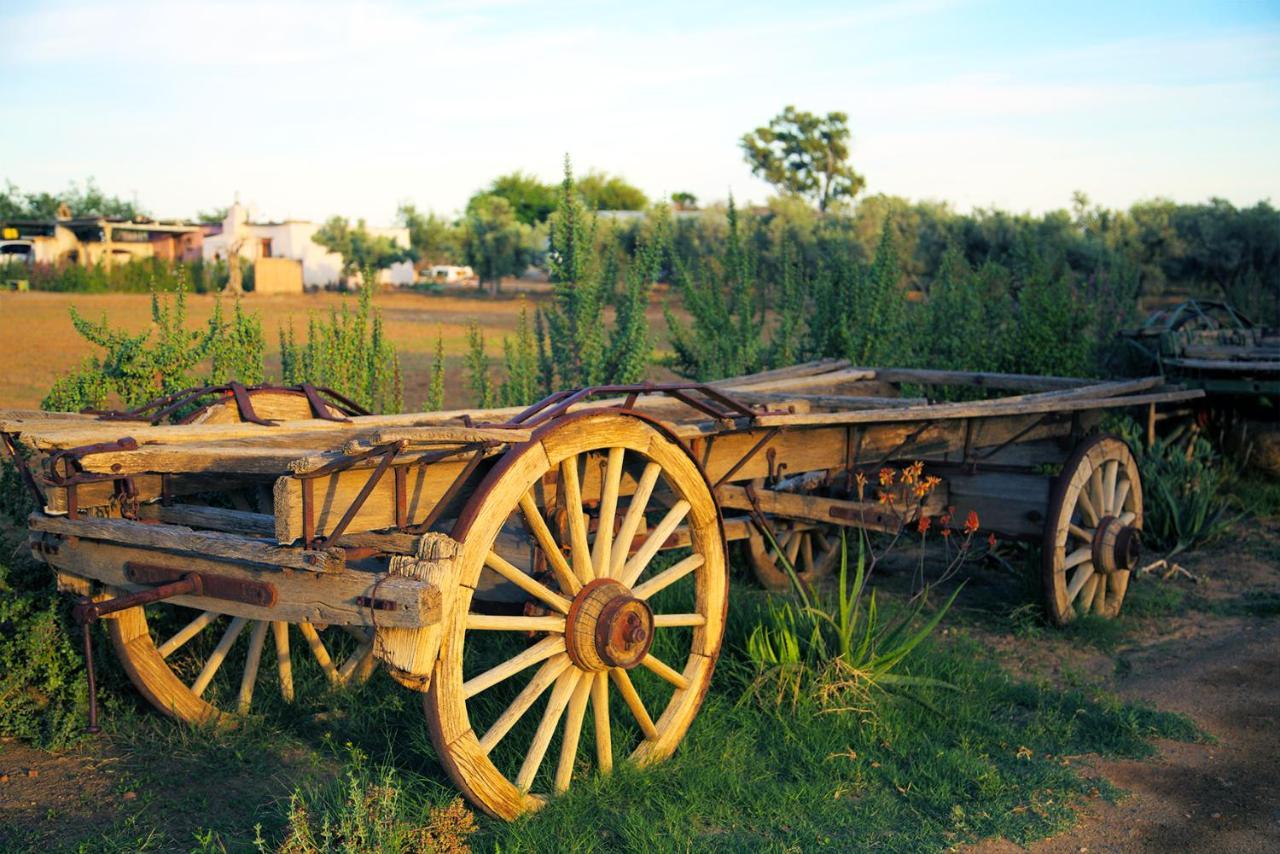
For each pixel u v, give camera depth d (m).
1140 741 5.08
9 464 5.38
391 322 33.12
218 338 7.20
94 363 6.59
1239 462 10.31
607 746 4.32
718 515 4.63
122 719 4.84
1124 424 9.38
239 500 5.23
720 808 4.21
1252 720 5.37
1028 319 11.04
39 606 4.86
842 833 4.13
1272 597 7.44
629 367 9.09
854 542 8.02
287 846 3.52
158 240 62.38
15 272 50.69
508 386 9.44
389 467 3.66
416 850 3.67
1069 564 6.68
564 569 4.05
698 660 4.66
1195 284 30.19
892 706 5.19
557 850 3.75
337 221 61.44
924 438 6.36
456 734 3.69
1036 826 4.20
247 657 4.96
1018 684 5.77
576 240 9.23
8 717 4.73
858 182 98.56
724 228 42.56
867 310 11.22
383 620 3.46
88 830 3.92
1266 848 4.09
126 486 4.27
